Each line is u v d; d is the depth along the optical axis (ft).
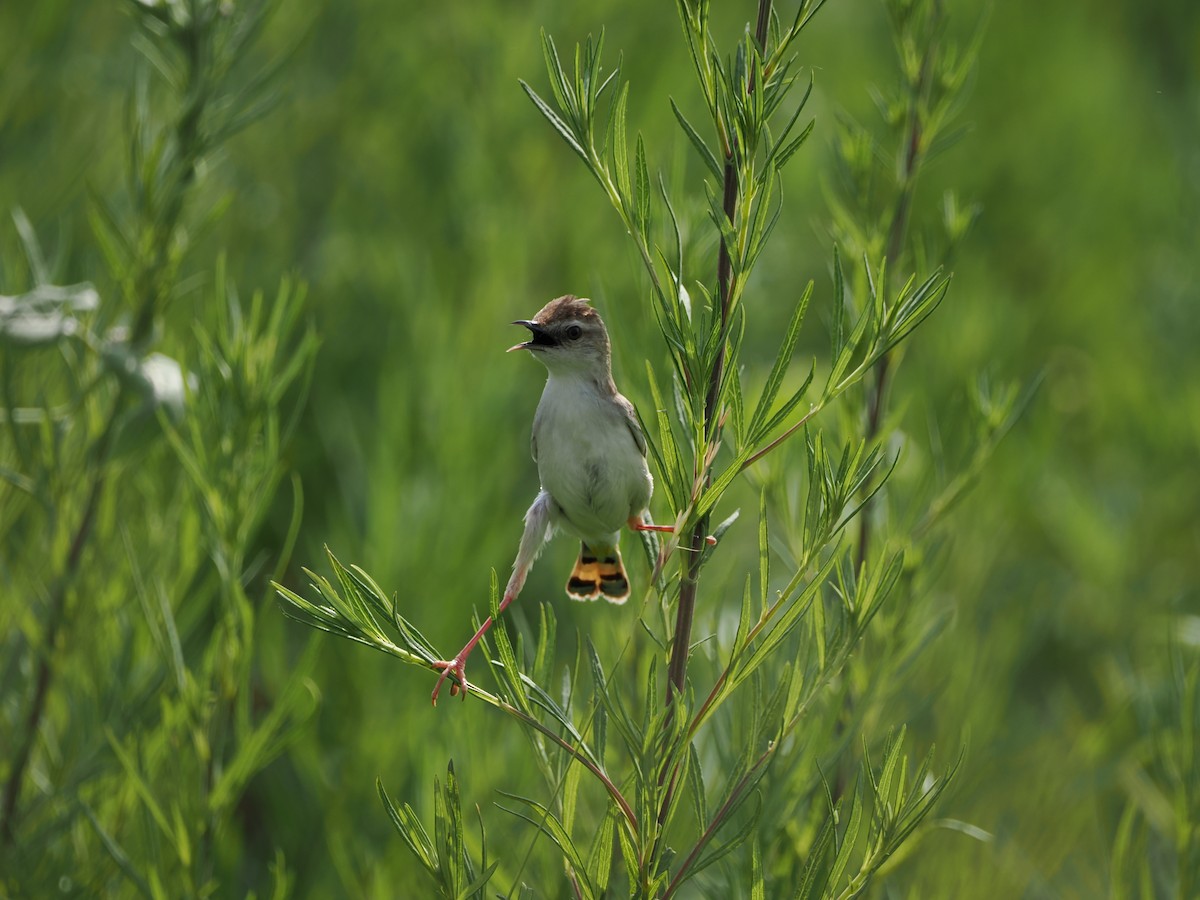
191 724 21.54
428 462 32.76
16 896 22.13
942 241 24.84
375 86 41.16
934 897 24.75
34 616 24.77
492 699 14.75
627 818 15.06
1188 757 21.48
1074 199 55.11
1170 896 23.38
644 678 21.53
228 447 21.45
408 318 36.19
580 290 37.86
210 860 21.44
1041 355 50.98
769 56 15.33
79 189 33.45
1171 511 46.01
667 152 37.29
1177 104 58.95
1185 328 49.14
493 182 39.27
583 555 23.84
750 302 38.04
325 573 31.73
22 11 35.29
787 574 32.01
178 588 24.20
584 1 41.09
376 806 27.73
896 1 24.38
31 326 22.79
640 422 15.85
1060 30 60.08
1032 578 41.09
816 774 20.07
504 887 20.52
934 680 29.07
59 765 24.20
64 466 23.97
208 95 23.72
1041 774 30.30
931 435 24.06
